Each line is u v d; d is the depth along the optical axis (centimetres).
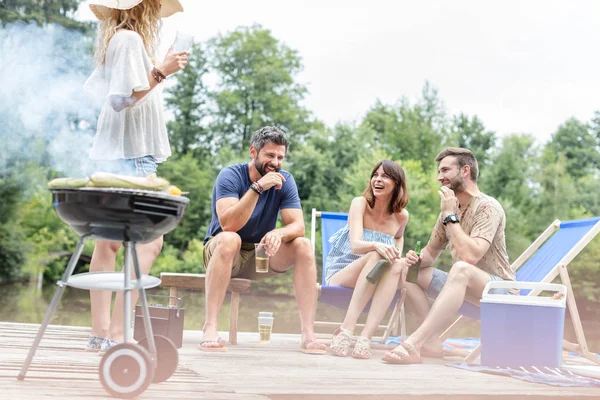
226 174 326
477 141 2900
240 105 2677
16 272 1920
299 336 423
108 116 245
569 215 2561
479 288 302
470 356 303
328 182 2498
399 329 404
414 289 334
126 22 245
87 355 242
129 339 175
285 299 1944
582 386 238
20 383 179
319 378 227
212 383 202
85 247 1994
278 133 324
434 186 2347
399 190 340
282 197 329
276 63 2730
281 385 206
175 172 2381
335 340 307
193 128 2609
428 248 338
